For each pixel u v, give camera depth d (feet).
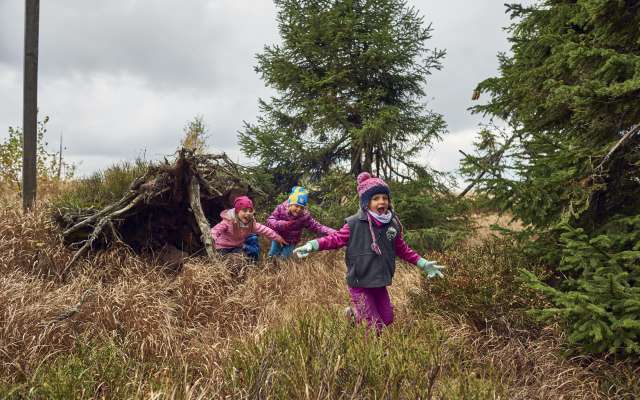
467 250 15.31
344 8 24.84
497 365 10.20
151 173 17.16
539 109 12.85
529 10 13.85
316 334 8.61
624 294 8.75
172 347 10.62
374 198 11.14
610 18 10.28
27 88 18.29
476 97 14.30
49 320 10.88
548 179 11.02
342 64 24.95
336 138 26.02
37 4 18.38
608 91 8.87
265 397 7.13
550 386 9.34
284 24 25.61
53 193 24.81
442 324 11.58
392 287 15.43
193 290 13.74
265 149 25.30
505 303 11.89
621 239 10.32
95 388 7.98
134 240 17.67
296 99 26.23
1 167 29.04
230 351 9.46
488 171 12.44
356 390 6.79
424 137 24.43
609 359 10.08
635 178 12.04
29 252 15.26
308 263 19.01
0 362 9.02
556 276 12.67
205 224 16.71
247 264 16.22
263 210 25.35
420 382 7.38
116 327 11.23
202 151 25.77
